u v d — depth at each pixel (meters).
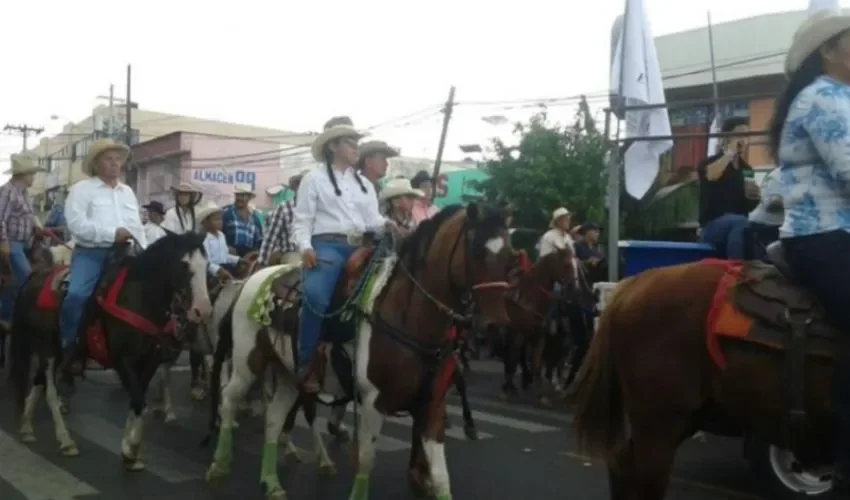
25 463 7.62
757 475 6.60
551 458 8.11
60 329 7.80
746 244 6.39
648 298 4.13
